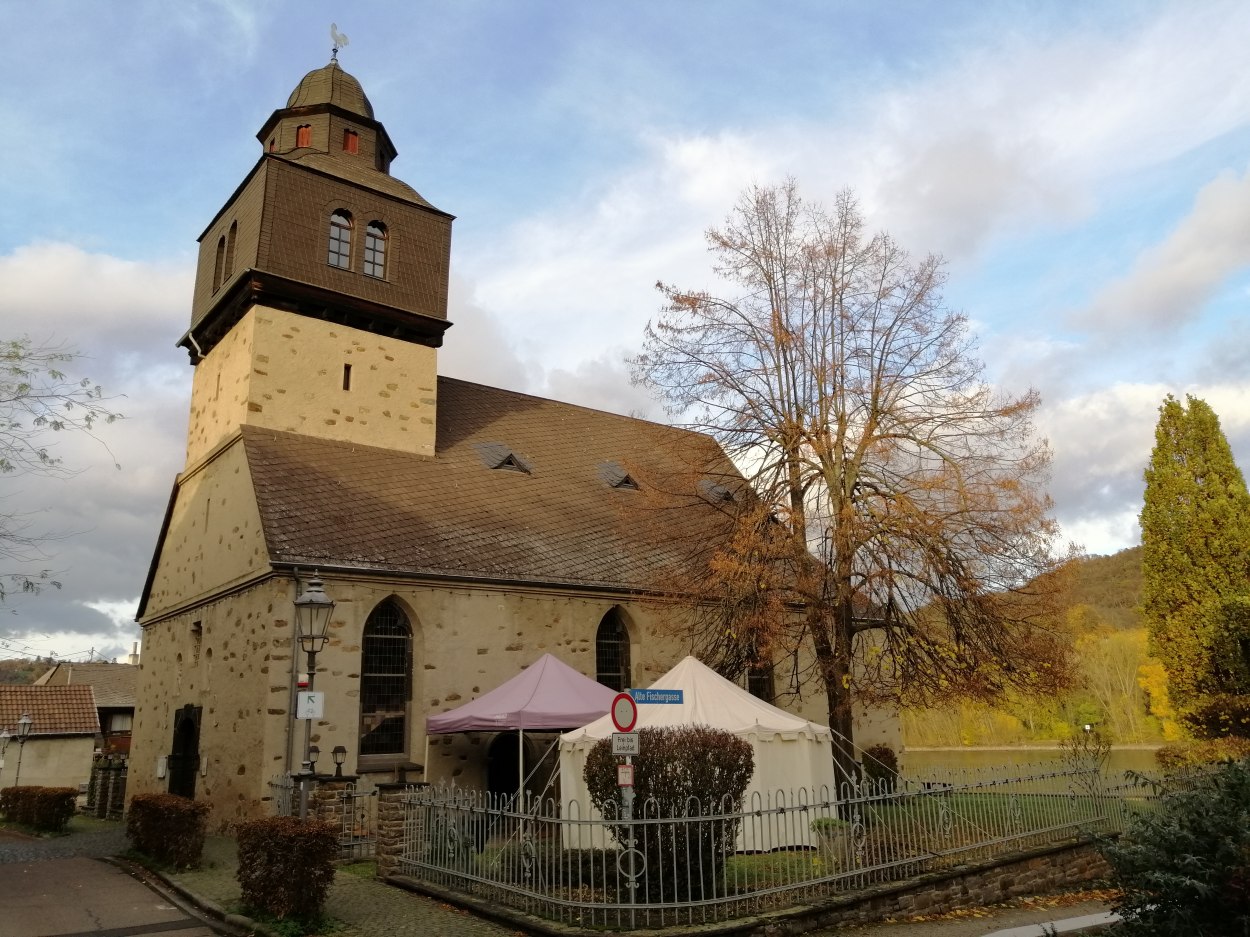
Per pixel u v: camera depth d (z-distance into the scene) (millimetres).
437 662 19172
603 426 30156
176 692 22250
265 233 21969
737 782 10961
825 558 16875
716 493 20625
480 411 27281
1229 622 21812
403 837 12836
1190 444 25750
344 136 25250
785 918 9805
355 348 23359
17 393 11383
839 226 18812
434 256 25109
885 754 25672
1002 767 15133
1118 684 46062
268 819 10703
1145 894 7543
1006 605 16719
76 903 11609
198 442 24125
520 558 21406
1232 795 7621
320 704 13609
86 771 40031
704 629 18828
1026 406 17141
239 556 19484
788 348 18188
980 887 12273
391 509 20844
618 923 9297
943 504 16672
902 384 17703
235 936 10000
